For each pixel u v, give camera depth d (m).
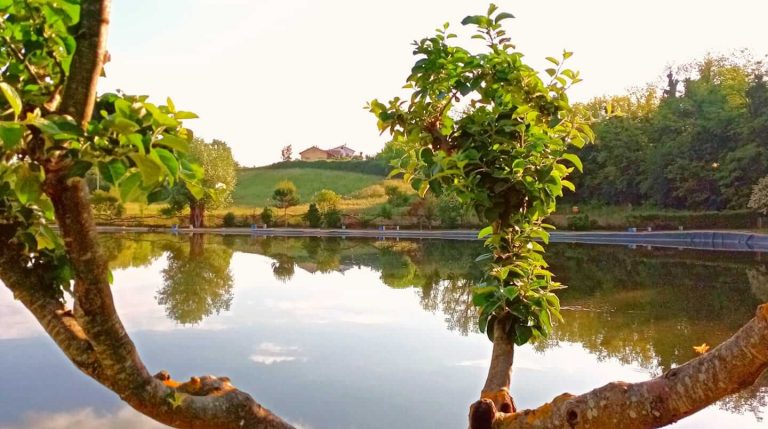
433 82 2.73
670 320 10.48
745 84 34.72
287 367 7.50
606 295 13.20
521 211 2.62
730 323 10.16
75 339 1.47
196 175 1.36
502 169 2.56
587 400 1.51
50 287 1.54
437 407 6.19
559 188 2.58
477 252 24.39
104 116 1.25
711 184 34.34
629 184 39.81
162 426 5.65
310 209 40.12
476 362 7.82
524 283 2.51
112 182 1.17
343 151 99.06
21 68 1.39
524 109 2.55
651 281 15.44
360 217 39.59
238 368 7.50
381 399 6.40
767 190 27.47
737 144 32.94
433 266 19.27
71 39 1.35
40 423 5.67
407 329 9.76
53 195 1.26
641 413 1.42
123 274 16.08
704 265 18.86
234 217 40.31
